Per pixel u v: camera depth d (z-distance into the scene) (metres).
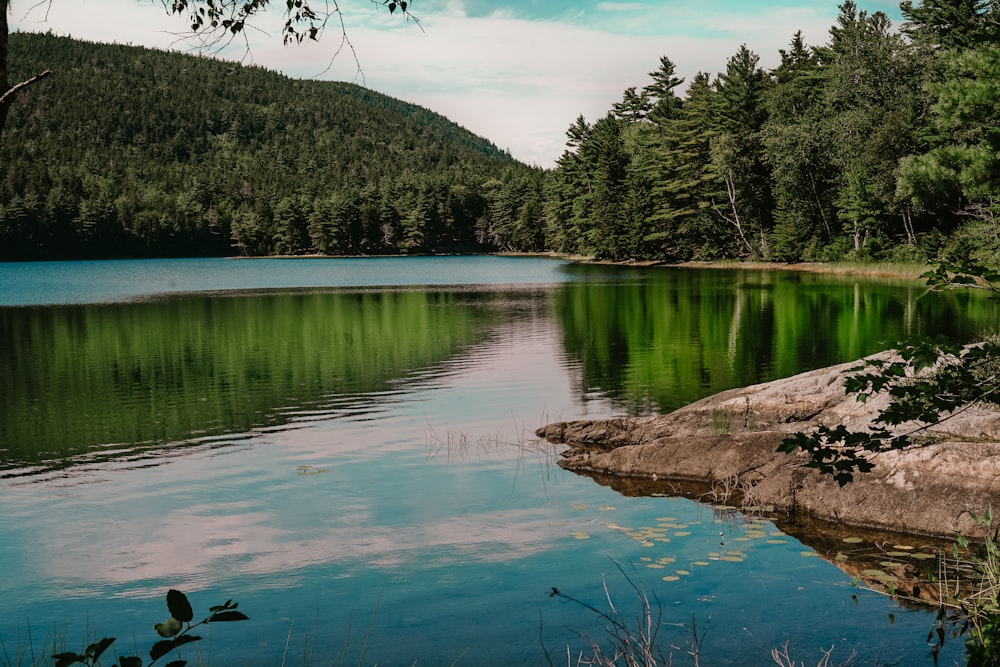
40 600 6.94
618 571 7.41
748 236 80.38
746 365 19.72
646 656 5.47
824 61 80.06
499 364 20.84
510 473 11.00
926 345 4.34
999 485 8.42
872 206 61.03
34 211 147.00
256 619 6.48
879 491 8.91
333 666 5.69
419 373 19.67
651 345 23.75
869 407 11.17
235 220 166.25
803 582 7.11
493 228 159.12
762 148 75.31
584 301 41.19
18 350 24.78
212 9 5.07
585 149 115.00
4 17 3.56
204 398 16.83
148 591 7.12
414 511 9.34
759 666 5.54
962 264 4.45
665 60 120.31
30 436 13.59
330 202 160.12
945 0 59.25
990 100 35.84
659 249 90.19
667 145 90.38
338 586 7.14
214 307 40.88
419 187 171.00
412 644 6.00
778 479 9.62
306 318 34.16
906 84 60.38
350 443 12.81
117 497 10.06
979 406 10.05
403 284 61.62
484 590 7.00
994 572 6.74
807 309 33.47
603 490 10.20
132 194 184.00
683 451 10.95
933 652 5.71
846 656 5.66
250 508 9.53
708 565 7.54
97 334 28.92
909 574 7.29
